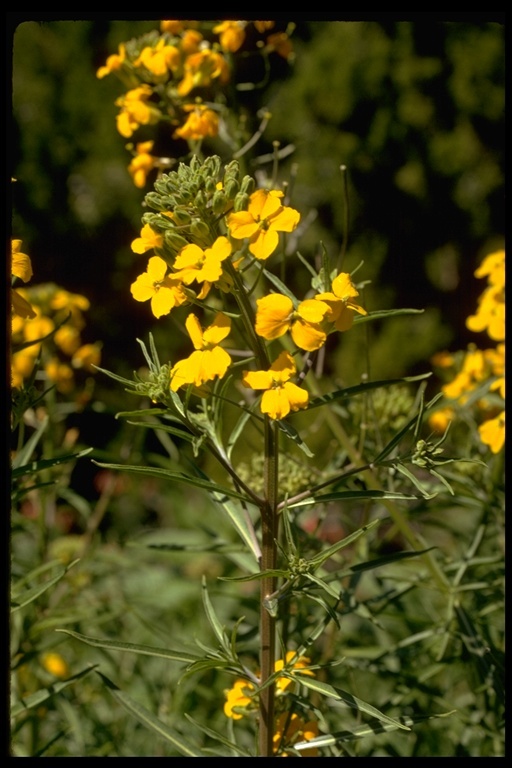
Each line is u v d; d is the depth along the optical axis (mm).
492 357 934
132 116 913
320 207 2547
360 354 2447
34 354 985
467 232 2709
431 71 2596
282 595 735
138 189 2531
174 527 1912
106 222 2539
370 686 1021
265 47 947
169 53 898
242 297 731
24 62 2502
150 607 1244
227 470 738
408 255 2699
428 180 2660
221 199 719
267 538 744
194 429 730
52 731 1014
